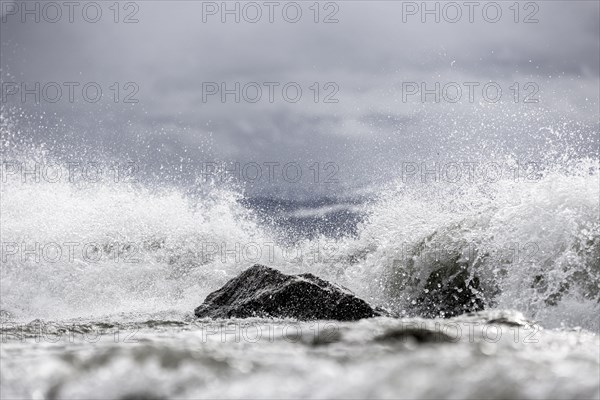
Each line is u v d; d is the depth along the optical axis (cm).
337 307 2589
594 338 1019
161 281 4094
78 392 478
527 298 3095
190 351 620
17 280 3959
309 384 437
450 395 401
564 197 3272
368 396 400
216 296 2744
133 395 460
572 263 3067
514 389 418
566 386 425
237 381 470
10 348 861
